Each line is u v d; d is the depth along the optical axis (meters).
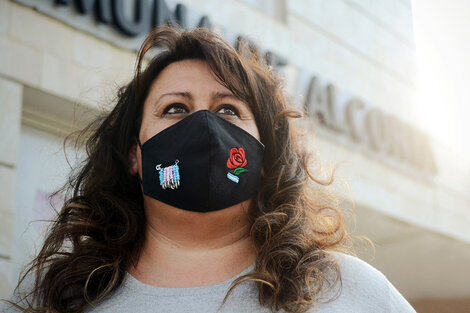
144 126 1.98
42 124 4.85
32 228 4.56
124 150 2.13
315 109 6.59
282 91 2.26
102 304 1.75
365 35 7.67
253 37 6.24
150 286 1.75
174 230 1.83
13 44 4.59
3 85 4.47
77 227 2.00
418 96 8.05
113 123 2.21
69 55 4.83
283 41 6.62
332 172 2.27
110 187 2.11
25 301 1.91
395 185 7.38
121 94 2.30
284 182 2.05
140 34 5.15
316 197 2.21
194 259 1.79
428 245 8.14
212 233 1.83
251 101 2.03
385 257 8.58
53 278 1.86
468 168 8.38
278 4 6.91
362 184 6.94
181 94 1.94
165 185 1.83
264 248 1.81
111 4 5.05
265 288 1.68
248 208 1.93
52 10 4.79
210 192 1.81
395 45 7.98
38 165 4.75
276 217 1.91
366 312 1.70
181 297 1.69
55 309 1.79
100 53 4.98
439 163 8.12
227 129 1.88
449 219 7.98
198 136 1.83
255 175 1.92
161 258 1.82
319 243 1.93
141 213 2.00
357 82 7.36
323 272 1.77
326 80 6.96
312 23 7.05
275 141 2.09
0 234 4.15
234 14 6.21
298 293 1.68
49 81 4.69
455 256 8.52
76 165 2.37
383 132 7.29
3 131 4.39
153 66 2.08
